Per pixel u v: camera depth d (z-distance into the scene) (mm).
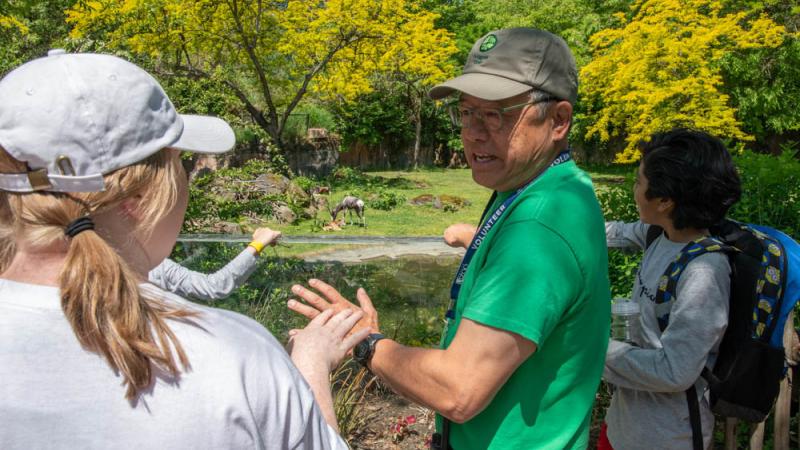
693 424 2117
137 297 954
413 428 4121
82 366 916
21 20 11445
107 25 12969
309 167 22562
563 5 31422
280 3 20734
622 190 4207
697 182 2109
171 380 937
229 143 1229
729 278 2088
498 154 1729
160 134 1036
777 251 2123
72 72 982
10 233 993
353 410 4082
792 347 2643
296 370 1075
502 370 1505
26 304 945
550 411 1632
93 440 900
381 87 29734
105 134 973
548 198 1629
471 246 1835
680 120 19906
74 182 961
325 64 20828
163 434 916
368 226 14883
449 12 34875
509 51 1667
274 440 1001
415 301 8844
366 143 29219
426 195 18688
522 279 1514
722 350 2107
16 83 989
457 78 1721
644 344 2229
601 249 1650
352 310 1540
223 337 1006
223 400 948
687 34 20797
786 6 22641
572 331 1610
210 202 7383
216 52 19422
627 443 2221
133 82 1017
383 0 20125
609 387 3365
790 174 3787
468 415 1523
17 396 893
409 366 1579
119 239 1029
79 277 917
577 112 29328
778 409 2730
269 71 21625
